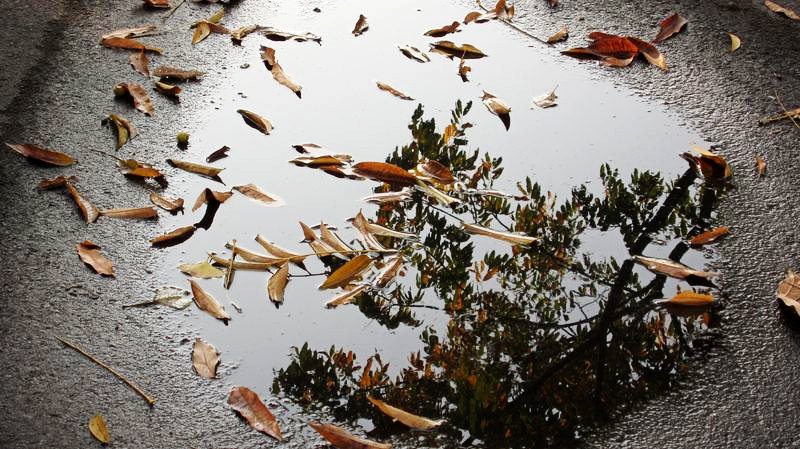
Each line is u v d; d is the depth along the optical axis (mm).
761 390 2309
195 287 2549
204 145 3164
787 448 2158
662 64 3693
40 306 2479
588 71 3688
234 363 2350
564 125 3357
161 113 3309
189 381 2289
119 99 3371
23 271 2590
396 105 3445
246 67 3623
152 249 2709
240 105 3391
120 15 3900
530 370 2369
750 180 3088
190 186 2977
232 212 2879
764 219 2908
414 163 3119
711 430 2199
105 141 3150
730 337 2471
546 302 2598
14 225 2752
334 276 2619
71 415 2178
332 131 3268
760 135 3312
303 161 3080
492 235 2834
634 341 2457
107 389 2252
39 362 2311
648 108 3463
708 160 3082
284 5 4094
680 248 2789
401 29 3973
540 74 3666
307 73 3611
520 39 3900
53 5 3912
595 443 2154
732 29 3943
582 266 2730
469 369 2367
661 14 4059
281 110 3375
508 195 3010
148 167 3000
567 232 2855
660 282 2668
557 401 2273
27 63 3518
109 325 2438
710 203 2980
